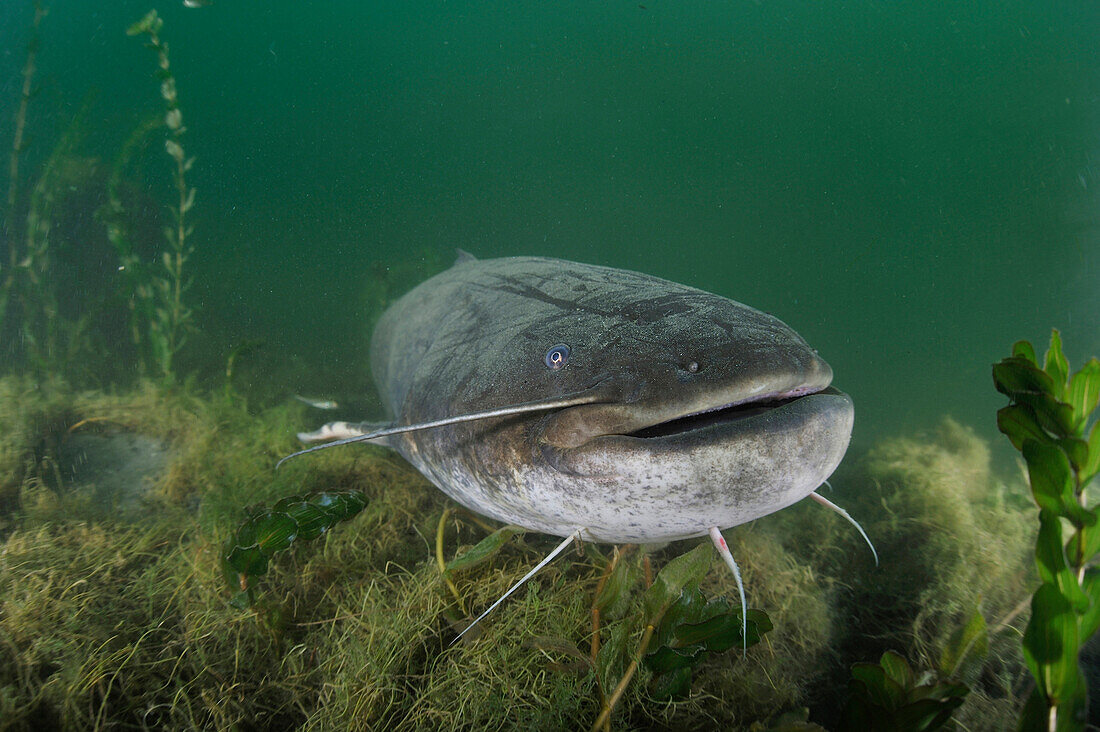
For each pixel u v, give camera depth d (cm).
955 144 2047
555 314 187
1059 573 108
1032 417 115
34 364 388
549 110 3284
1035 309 1179
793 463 138
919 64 2797
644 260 2041
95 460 313
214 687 155
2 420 310
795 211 2070
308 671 163
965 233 1625
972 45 2670
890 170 2280
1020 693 177
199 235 1263
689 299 170
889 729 118
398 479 278
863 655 208
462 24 4400
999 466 490
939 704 114
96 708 151
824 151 2592
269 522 164
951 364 938
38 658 158
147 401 363
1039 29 2583
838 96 2481
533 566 198
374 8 4284
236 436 323
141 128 416
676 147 3019
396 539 227
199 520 235
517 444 162
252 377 505
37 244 413
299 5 4181
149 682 157
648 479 138
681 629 134
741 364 138
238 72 4500
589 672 143
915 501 304
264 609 170
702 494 137
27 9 2203
